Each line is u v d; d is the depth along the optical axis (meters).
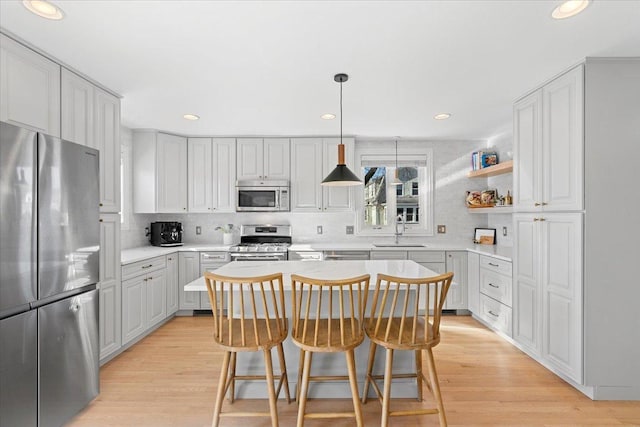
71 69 2.33
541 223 2.68
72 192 1.98
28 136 1.70
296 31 1.87
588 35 1.93
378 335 1.88
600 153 2.25
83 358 2.09
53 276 1.84
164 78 2.51
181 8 1.65
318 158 4.38
